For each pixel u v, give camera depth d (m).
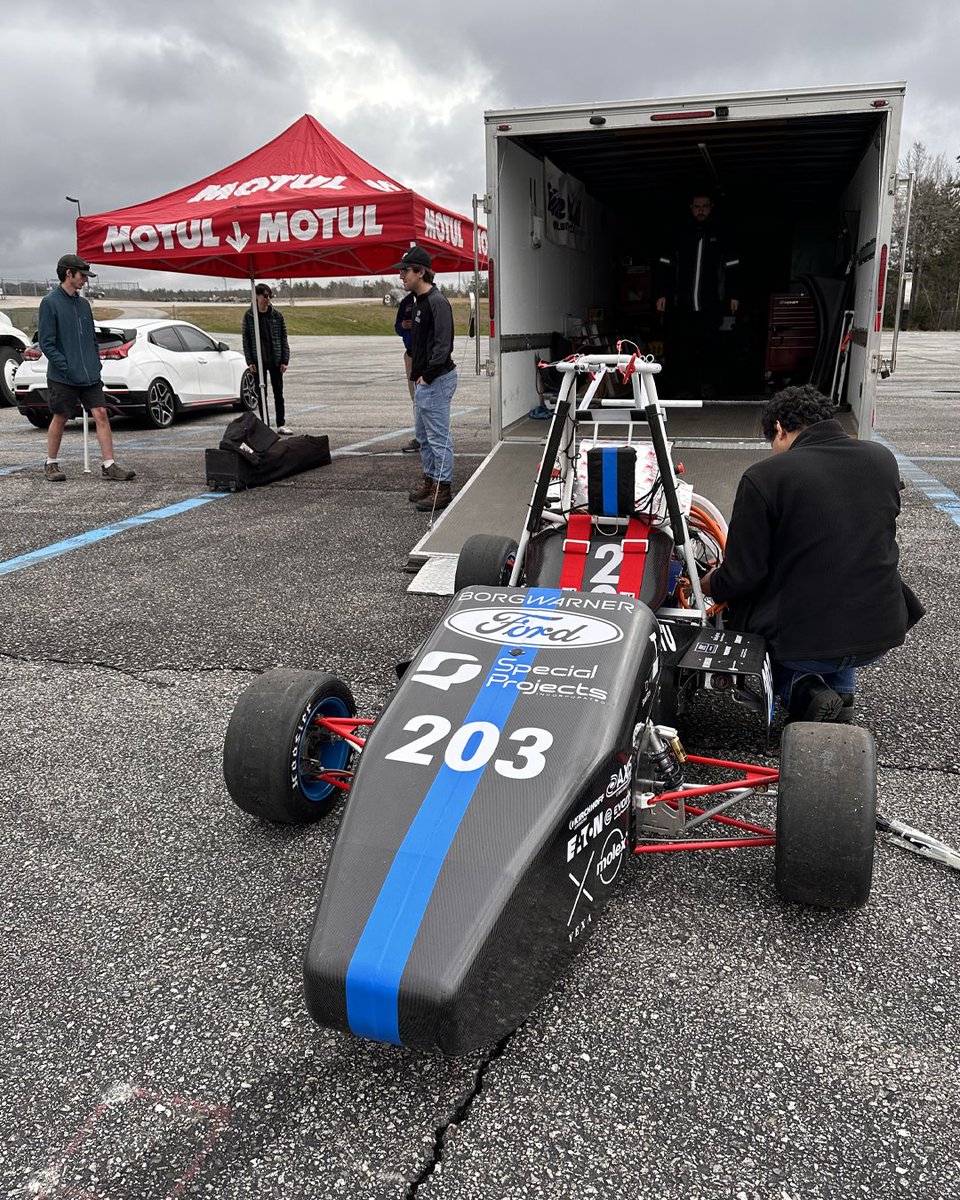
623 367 3.47
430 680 2.75
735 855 3.22
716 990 2.58
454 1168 2.06
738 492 3.48
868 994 2.56
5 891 3.06
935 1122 2.17
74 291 9.34
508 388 8.45
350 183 8.45
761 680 3.08
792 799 2.68
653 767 3.03
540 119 7.23
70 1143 2.15
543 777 2.39
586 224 11.40
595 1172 2.05
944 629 5.29
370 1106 2.23
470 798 2.35
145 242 8.48
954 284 74.56
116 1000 2.59
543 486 3.71
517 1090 2.26
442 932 2.09
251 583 6.29
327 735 3.35
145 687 4.65
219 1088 2.29
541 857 2.26
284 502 8.72
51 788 3.69
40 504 8.74
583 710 2.58
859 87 6.52
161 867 3.18
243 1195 2.01
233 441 9.09
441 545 6.53
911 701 4.38
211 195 8.86
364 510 8.35
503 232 8.05
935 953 2.72
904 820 3.38
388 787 2.42
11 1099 2.27
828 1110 2.20
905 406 15.99
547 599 3.07
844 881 2.65
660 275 12.06
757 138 8.84
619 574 3.59
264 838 3.34
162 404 14.02
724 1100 2.23
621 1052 2.37
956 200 76.06
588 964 2.68
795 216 12.88
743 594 3.51
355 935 2.11
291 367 29.44
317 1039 2.44
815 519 3.35
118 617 5.66
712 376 11.64
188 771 3.82
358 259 10.46
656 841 3.18
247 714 3.17
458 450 11.56
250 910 2.96
